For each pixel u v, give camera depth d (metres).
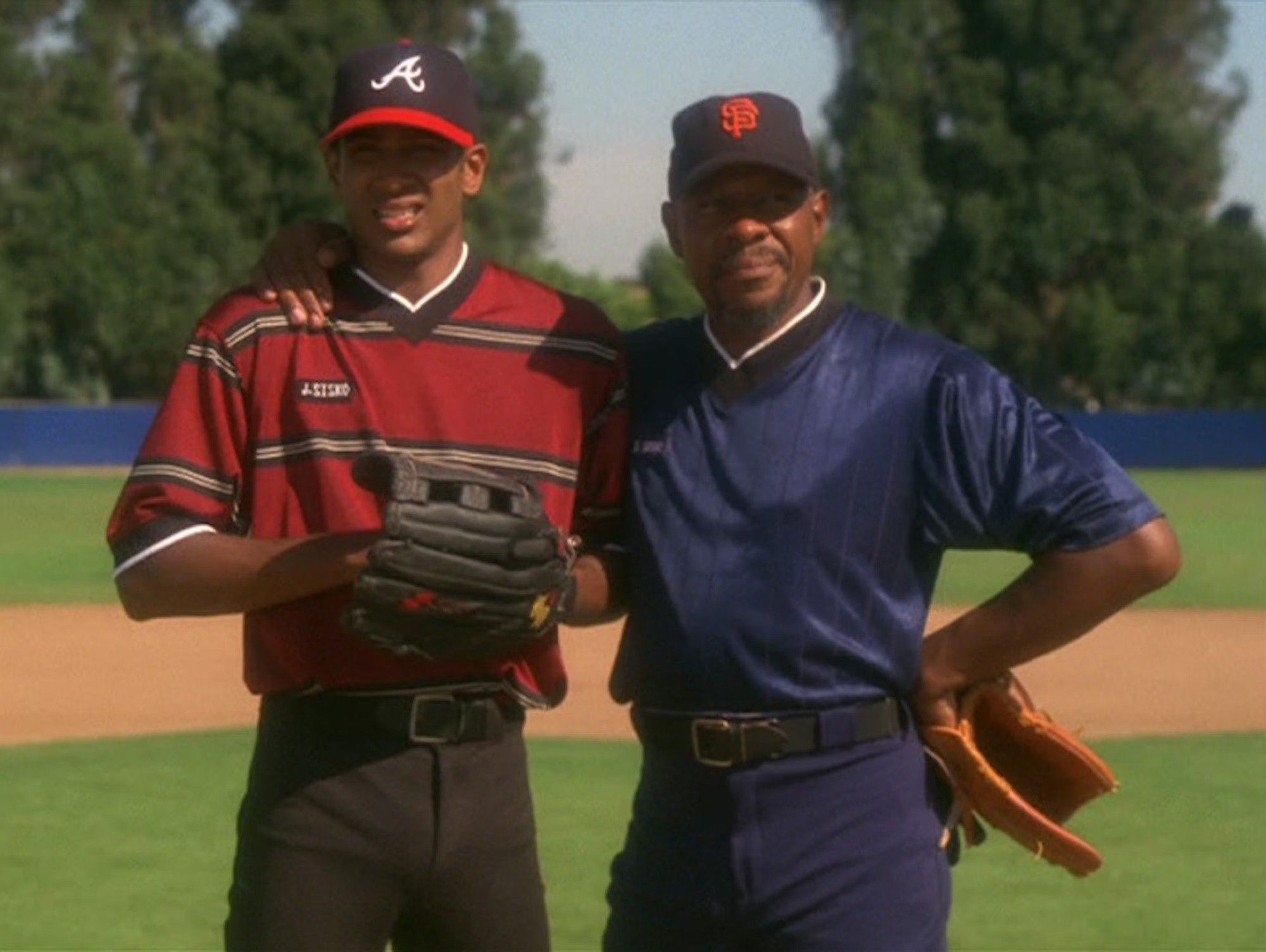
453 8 62.09
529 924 3.74
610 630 14.98
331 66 58.53
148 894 6.56
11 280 53.62
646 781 3.90
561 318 3.78
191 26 62.09
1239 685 12.29
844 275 59.94
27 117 56.88
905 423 3.76
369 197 3.63
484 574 3.40
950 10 62.09
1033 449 3.73
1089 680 12.49
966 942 6.01
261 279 3.69
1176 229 61.34
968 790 3.91
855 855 3.74
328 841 3.59
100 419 39.66
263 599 3.51
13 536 23.16
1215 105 63.69
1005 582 19.27
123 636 14.08
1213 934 6.11
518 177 63.56
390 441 3.62
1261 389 60.44
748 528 3.74
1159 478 39.66
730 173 3.69
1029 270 61.44
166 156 58.34
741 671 3.73
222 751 9.38
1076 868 3.90
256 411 3.62
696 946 3.83
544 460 3.70
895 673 3.78
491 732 3.67
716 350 3.82
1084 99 60.84
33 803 8.05
